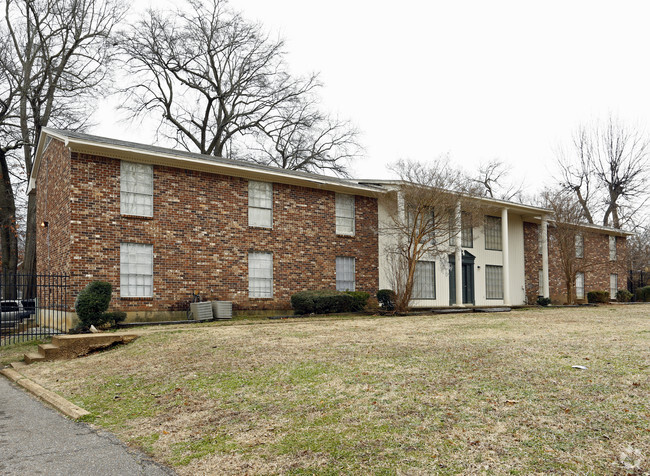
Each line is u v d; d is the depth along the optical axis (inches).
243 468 191.3
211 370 355.9
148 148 673.6
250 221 766.5
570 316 690.2
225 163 716.7
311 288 823.7
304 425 234.1
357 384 291.3
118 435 243.1
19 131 1179.9
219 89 1476.4
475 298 1043.9
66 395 333.7
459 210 825.5
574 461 174.4
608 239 1416.1
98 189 634.8
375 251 914.7
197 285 703.7
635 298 1441.9
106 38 1212.5
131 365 401.4
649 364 297.1
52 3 1147.3
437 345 401.7
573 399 237.0
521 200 1991.9
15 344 576.7
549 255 1232.2
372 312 778.2
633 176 1676.9
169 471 193.8
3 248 1173.1
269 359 374.6
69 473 193.2
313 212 836.6
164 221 682.2
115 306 635.5
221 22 1401.3
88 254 622.2
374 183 906.7
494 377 284.5
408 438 205.8
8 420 278.1
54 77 1214.9
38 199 895.1
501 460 178.9
